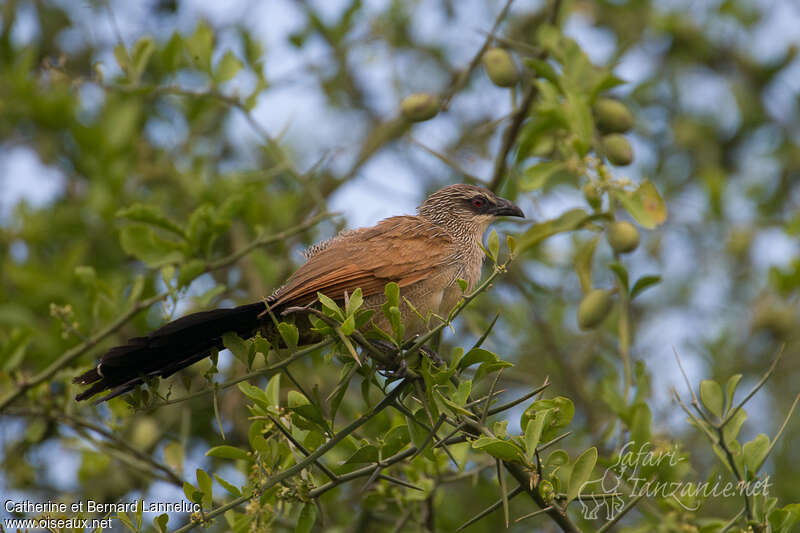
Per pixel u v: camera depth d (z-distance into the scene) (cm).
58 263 1080
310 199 1264
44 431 925
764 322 1239
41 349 1002
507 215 1005
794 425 1221
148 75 1282
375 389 1109
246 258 1172
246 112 1027
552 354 1180
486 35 981
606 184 909
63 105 1187
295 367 1073
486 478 1106
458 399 655
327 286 816
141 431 1067
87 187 1243
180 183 1223
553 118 952
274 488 712
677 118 1430
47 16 1373
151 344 720
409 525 982
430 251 876
